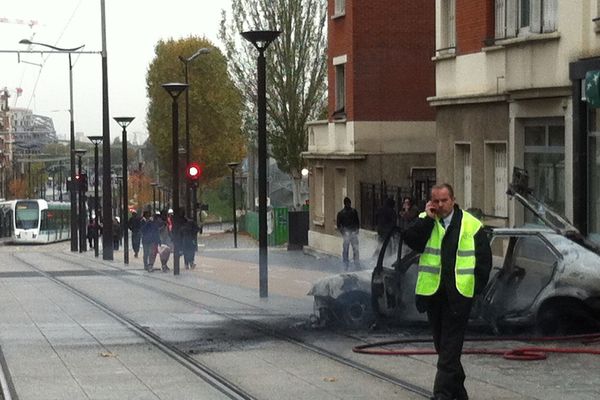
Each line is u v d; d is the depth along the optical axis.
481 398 11.09
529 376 12.38
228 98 70.50
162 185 109.69
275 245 61.75
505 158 27.48
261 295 23.61
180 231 35.31
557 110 24.39
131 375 12.90
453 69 30.00
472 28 28.70
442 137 30.83
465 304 10.37
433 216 10.59
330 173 44.44
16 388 12.07
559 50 24.09
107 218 47.62
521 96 25.44
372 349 14.49
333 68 43.78
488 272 10.48
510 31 26.38
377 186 39.88
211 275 32.47
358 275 16.75
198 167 45.62
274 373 12.91
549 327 15.05
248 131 63.16
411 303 15.77
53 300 23.36
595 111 23.22
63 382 12.42
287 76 60.00
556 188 24.91
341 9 43.12
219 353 14.66
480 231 10.51
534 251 15.28
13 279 31.05
